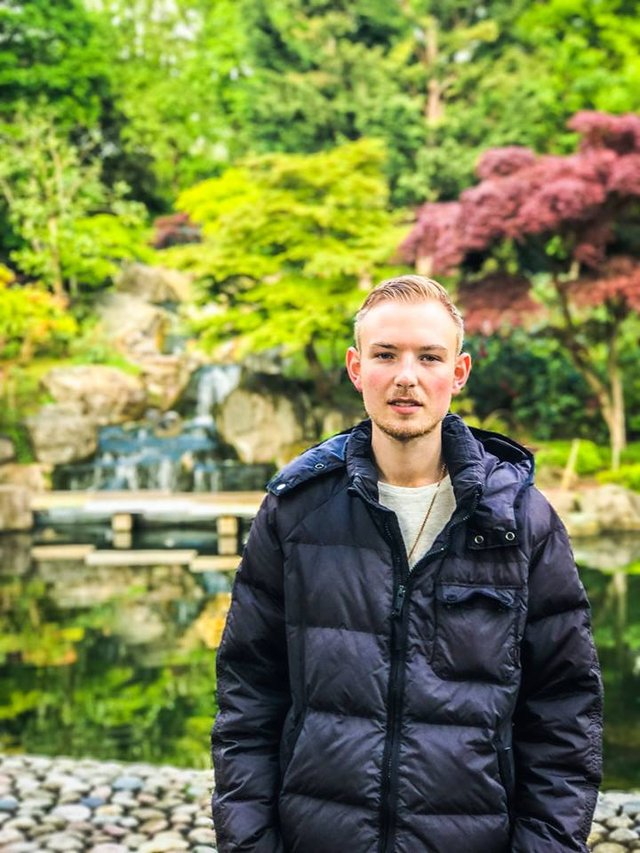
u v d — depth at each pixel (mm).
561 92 22875
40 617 8578
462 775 1335
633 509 12992
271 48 26109
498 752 1364
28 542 13023
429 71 24266
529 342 17906
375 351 1406
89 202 23172
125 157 28438
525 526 1406
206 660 7082
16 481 16547
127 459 17703
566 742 1400
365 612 1388
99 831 3355
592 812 1397
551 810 1374
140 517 14688
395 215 17766
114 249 24312
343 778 1353
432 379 1393
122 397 19234
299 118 25094
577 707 1410
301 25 25500
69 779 3869
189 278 26531
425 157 22484
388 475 1458
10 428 17578
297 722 1420
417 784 1334
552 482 14172
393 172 23391
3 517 14242
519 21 24125
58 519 15211
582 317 18078
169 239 28188
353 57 24094
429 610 1379
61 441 17391
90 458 17625
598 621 7762
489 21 24219
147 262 26578
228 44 31297
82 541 13070
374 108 23641
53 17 26281
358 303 16297
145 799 3664
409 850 1330
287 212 16812
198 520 14875
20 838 3279
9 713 5812
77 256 22453
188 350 21375
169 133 29297
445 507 1438
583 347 15797
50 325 20406
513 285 15289
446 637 1370
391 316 1399
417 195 22875
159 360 20625
